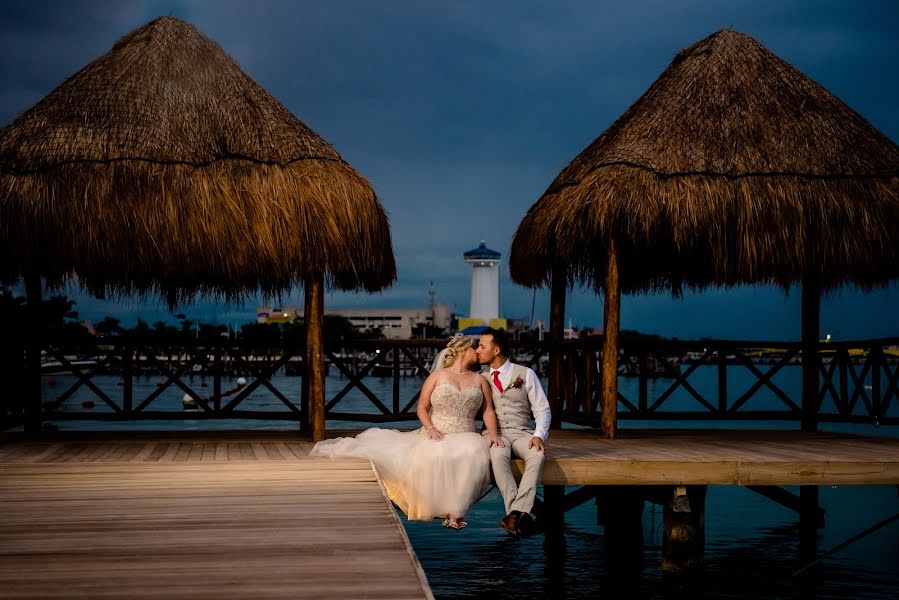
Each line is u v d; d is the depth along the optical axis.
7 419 9.06
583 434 8.92
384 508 5.09
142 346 9.01
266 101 8.17
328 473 6.39
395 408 9.28
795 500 9.12
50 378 73.00
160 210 7.43
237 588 3.50
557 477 6.80
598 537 9.71
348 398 43.53
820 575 7.95
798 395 48.00
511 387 6.63
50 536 4.38
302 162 7.69
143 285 9.74
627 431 9.39
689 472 6.93
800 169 7.99
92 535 4.40
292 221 7.51
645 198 7.60
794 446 8.01
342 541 4.28
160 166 7.50
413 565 3.84
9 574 3.69
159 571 3.74
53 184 7.38
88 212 7.38
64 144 7.53
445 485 6.30
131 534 4.42
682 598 7.21
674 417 9.55
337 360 9.25
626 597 7.27
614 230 7.93
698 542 7.26
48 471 6.48
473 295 104.88
